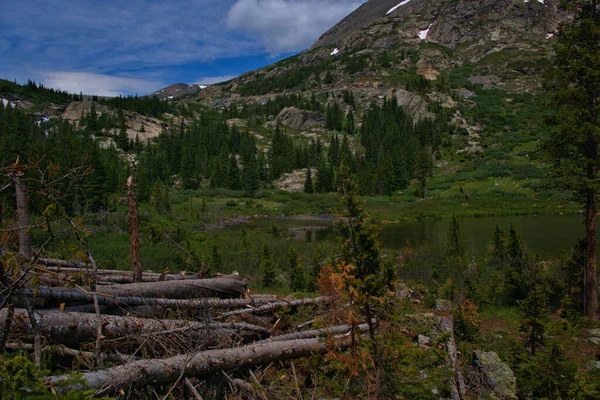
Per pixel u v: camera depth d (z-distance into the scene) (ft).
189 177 315.58
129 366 13.33
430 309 39.06
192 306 22.30
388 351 15.30
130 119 475.31
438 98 487.20
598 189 45.73
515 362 21.44
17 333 14.34
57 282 20.03
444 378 17.22
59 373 14.47
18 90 498.69
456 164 331.77
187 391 14.97
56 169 15.39
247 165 318.65
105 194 98.02
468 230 142.31
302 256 87.15
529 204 214.07
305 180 336.49
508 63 591.37
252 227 182.39
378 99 545.85
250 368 17.13
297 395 15.99
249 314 24.03
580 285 49.88
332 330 20.71
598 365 22.16
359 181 296.71
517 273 51.93
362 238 14.61
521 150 319.06
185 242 84.69
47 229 14.06
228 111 639.35
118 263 57.06
